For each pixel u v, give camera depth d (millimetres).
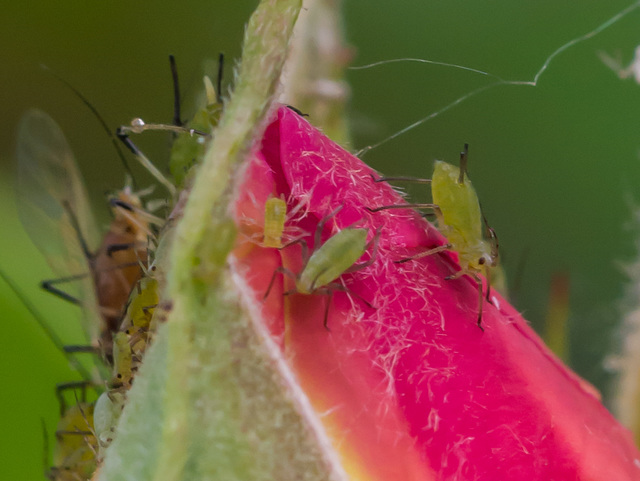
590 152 82
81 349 48
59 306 51
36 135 56
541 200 82
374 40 85
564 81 83
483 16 84
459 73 85
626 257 76
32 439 49
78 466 46
